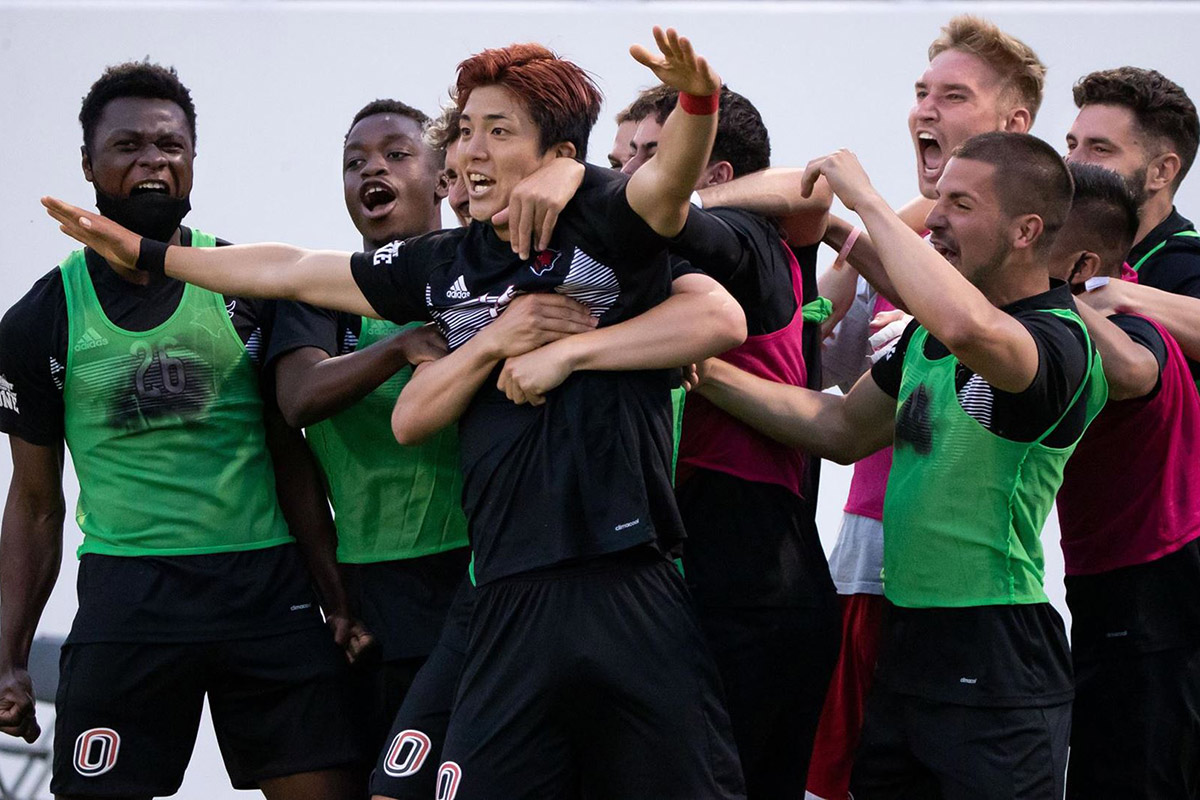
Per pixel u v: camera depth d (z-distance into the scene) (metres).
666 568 9.85
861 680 12.88
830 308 12.30
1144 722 11.44
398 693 11.76
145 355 11.43
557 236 9.56
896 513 10.61
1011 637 10.19
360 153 12.56
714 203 11.22
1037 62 13.82
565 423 9.66
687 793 9.52
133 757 11.28
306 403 11.05
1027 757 10.04
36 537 12.15
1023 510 10.23
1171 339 11.45
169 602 11.30
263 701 11.55
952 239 10.42
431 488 11.75
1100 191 11.39
